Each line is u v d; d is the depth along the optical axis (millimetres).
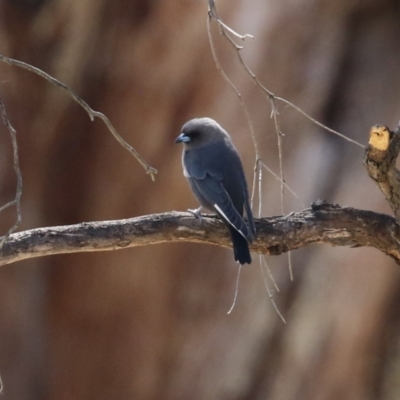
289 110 13539
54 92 14609
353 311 12914
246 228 6789
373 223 7270
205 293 13859
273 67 13625
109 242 6566
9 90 14477
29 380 14500
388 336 12836
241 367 13500
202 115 13828
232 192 8250
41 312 14688
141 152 14250
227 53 13773
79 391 14516
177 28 14102
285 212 13195
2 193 14492
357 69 13562
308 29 13648
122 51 14375
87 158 14609
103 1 14352
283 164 13438
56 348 14625
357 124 13344
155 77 14180
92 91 14562
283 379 13258
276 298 13344
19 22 14547
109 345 14438
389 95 13289
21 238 6348
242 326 13539
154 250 14156
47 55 14617
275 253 7137
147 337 14195
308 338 13117
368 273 12898
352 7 13555
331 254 13180
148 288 14227
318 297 13109
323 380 13047
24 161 14547
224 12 13781
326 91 13531
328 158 13312
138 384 14242
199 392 13773
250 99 13609
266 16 13680
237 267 13656
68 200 14625
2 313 14516
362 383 12867
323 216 7188
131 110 14320
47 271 14758
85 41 14492
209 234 6961
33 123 14648
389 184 6891
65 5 14453
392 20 13555
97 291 14523
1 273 14594
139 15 14375
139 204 14266
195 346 13875
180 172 13984
